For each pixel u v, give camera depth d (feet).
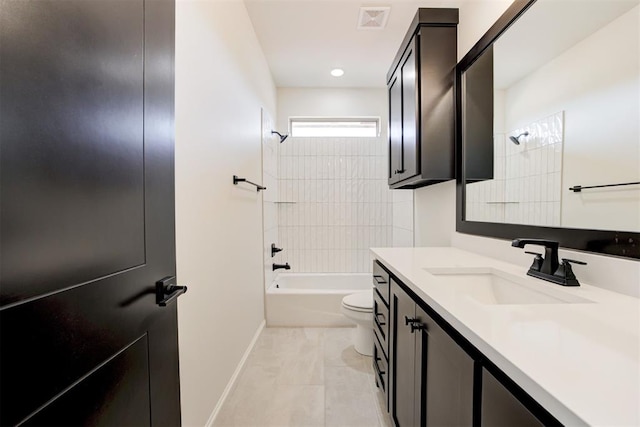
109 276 2.08
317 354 7.44
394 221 11.53
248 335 7.29
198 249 4.44
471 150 5.74
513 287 3.84
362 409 5.38
